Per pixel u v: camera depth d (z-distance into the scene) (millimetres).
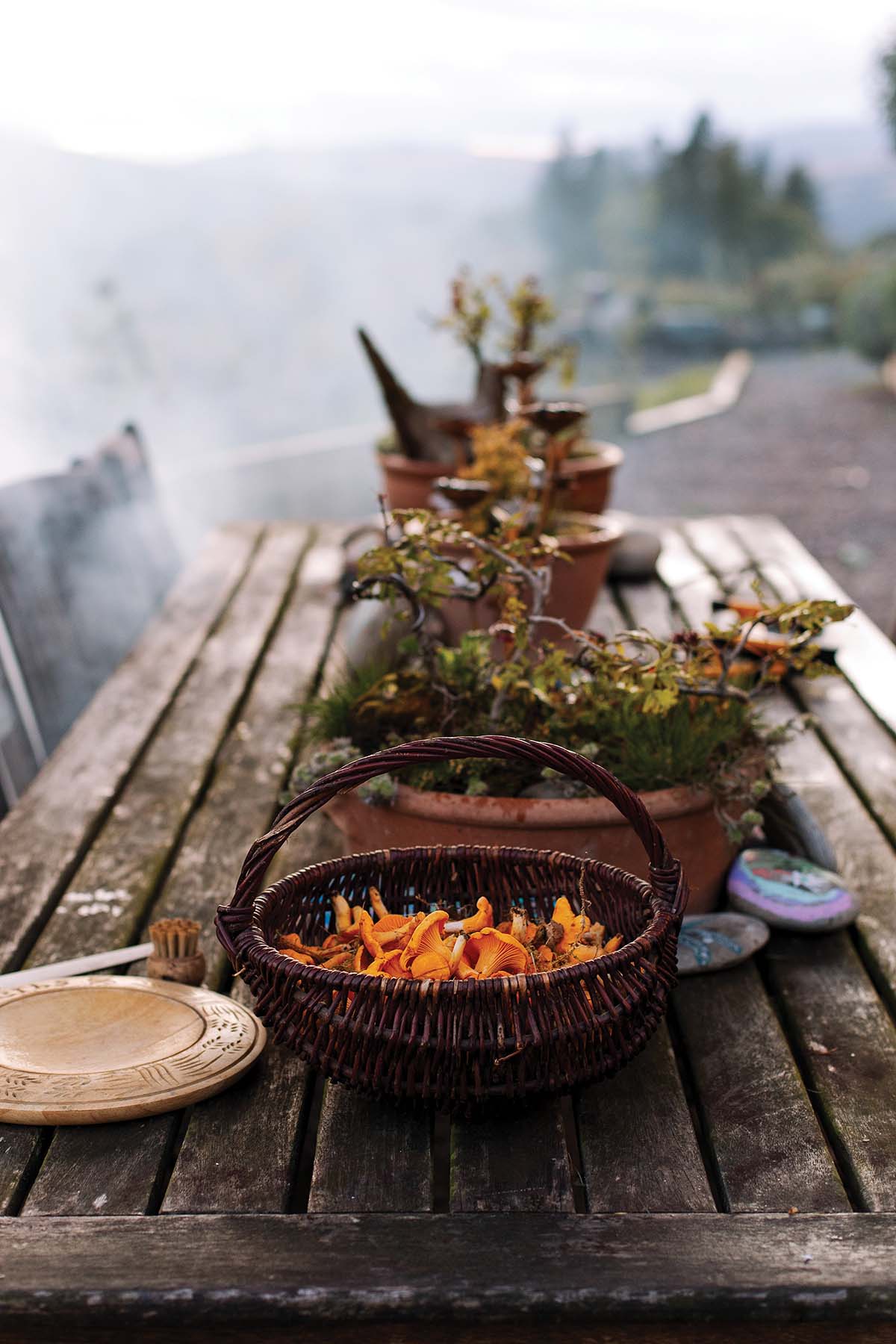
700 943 1814
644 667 1895
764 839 2150
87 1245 1221
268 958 1336
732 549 4449
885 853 2230
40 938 1907
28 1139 1404
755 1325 1184
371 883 1630
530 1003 1299
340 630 3242
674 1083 1541
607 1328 1185
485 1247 1221
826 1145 1435
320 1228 1250
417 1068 1313
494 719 1936
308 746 2117
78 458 3969
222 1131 1431
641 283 28578
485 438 3035
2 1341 1172
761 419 12391
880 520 7898
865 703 3025
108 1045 1547
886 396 13406
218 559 4441
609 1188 1337
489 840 1825
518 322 3596
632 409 11586
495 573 2027
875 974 1853
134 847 2236
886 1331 1189
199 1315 1158
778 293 24500
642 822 1415
